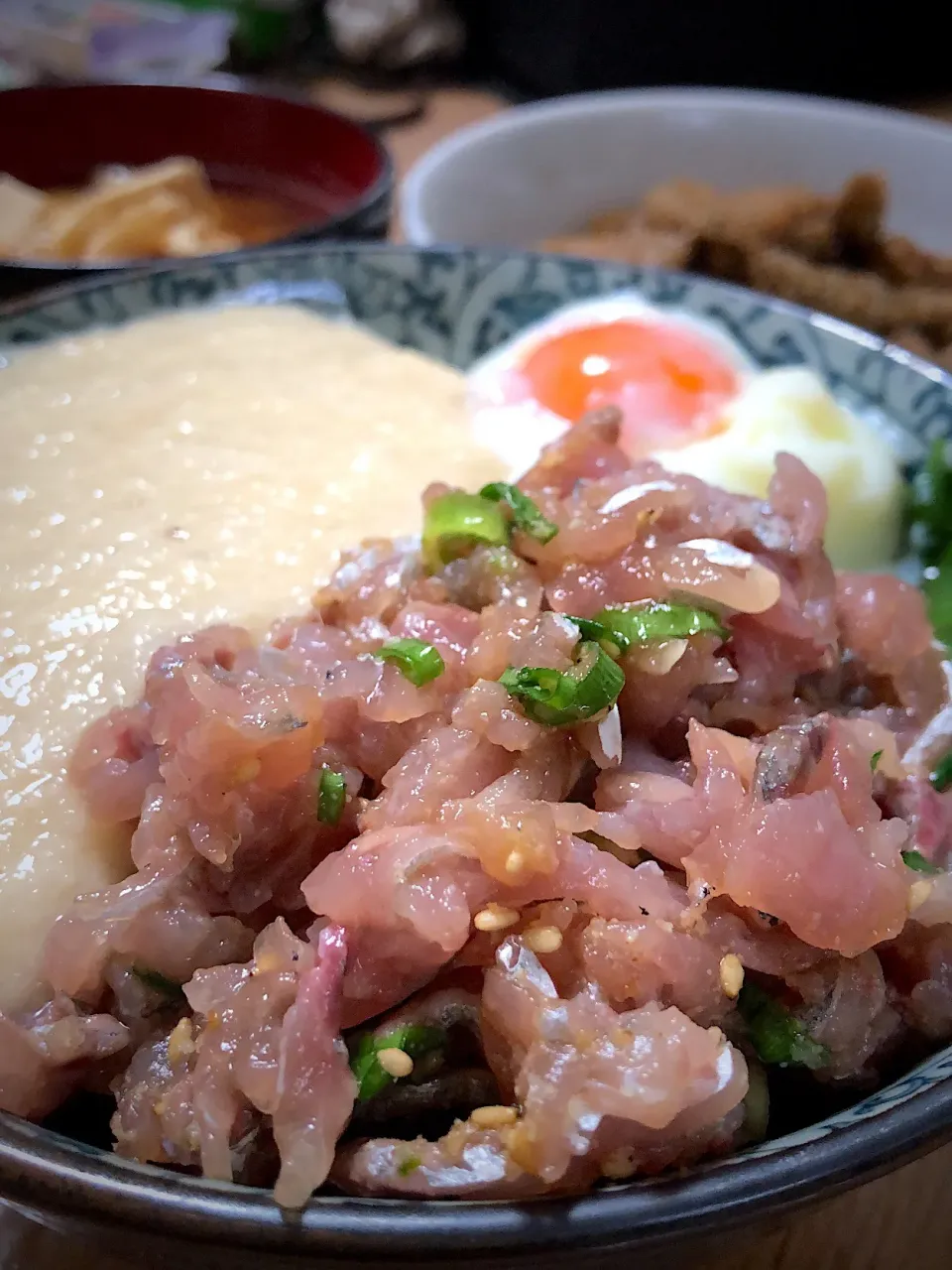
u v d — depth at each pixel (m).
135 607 0.12
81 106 0.24
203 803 0.09
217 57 0.32
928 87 0.35
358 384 0.17
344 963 0.09
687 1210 0.07
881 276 0.24
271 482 0.15
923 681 0.12
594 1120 0.08
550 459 0.13
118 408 0.16
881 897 0.09
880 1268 0.10
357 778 0.10
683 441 0.18
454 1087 0.09
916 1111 0.08
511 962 0.09
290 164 0.25
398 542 0.12
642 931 0.09
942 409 0.17
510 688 0.10
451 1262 0.07
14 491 0.14
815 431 0.17
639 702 0.10
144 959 0.09
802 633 0.11
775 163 0.28
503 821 0.09
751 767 0.10
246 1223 0.07
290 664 0.11
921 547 0.17
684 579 0.11
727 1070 0.08
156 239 0.22
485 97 0.35
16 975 0.10
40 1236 0.10
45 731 0.11
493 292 0.19
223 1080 0.08
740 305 0.19
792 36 0.33
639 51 0.32
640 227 0.25
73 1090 0.09
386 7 0.35
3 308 0.17
